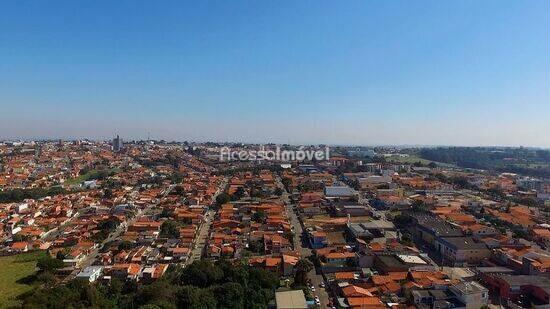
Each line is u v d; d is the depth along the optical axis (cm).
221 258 16375
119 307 12750
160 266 16038
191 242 19312
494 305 12562
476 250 16488
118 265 16025
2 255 18538
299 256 16638
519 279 13350
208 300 12550
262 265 15738
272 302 12638
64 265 16625
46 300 12269
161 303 11875
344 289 13088
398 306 12131
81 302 12662
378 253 16150
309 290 13588
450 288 12838
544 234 19450
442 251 17688
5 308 12862
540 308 12131
